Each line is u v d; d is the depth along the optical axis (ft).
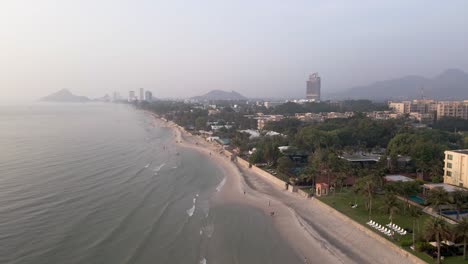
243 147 530.68
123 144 625.41
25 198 292.20
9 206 271.69
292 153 457.27
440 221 183.52
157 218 260.01
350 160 412.16
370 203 251.39
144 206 286.05
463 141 509.35
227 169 433.07
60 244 209.87
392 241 204.74
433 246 189.37
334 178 332.80
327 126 635.66
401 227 223.51
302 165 419.74
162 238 225.35
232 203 298.76
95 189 327.26
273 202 298.15
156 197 312.29
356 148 500.33
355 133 547.49
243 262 196.03
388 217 241.96
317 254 204.03
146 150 570.46
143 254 202.28
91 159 472.85
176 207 286.87
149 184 354.95
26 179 352.90
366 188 250.57
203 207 288.30
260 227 245.45
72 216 255.91
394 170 379.55
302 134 504.02
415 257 184.03
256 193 326.03
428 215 244.01
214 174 407.64
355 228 233.76
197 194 325.21
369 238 217.15
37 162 440.45
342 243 216.95
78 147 572.51
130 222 249.96
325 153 384.47
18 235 219.61
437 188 255.29
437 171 330.95
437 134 542.16
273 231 238.48
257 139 585.22
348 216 248.11
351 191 304.30
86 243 212.84
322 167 341.62
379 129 572.51
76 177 368.89
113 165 440.04
